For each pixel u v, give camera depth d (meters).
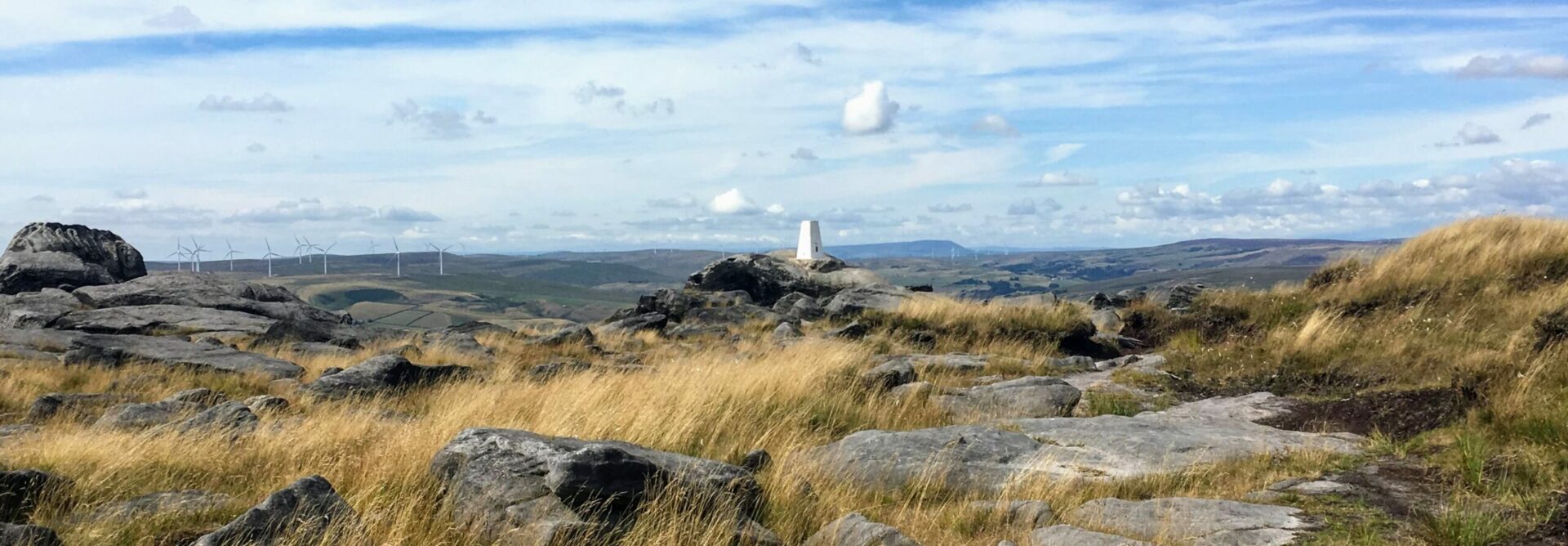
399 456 8.22
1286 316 19.09
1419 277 18.06
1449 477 7.74
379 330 27.89
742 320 28.53
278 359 19.73
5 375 16.25
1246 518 7.11
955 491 8.91
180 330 24.33
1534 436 8.07
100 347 18.66
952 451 9.60
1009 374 16.91
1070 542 6.75
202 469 8.80
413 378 16.70
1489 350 12.34
